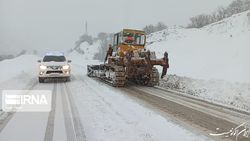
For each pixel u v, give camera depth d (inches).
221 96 479.5
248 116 344.5
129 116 335.6
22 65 1412.4
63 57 748.6
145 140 252.1
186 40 1902.1
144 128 287.6
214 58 1101.1
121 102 423.8
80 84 649.0
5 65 1421.0
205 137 262.4
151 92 536.7
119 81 609.9
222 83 531.8
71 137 259.8
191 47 1609.3
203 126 298.0
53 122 310.8
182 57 1325.0
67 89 562.6
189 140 253.8
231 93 478.6
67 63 714.2
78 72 1050.1
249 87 478.0
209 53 1275.8
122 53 673.6
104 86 617.9
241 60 882.8
